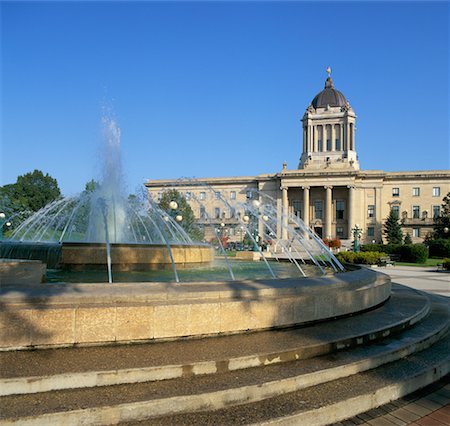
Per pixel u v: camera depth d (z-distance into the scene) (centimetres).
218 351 487
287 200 7850
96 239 1552
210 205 8369
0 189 7731
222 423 382
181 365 442
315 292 673
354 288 763
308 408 415
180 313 520
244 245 6178
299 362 506
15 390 390
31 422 349
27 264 728
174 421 382
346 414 435
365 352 558
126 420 376
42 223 1898
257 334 568
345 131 9238
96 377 412
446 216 6825
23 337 462
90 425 365
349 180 7544
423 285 1748
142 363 439
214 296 575
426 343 642
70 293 520
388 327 646
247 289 603
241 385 425
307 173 7694
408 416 446
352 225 7506
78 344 480
